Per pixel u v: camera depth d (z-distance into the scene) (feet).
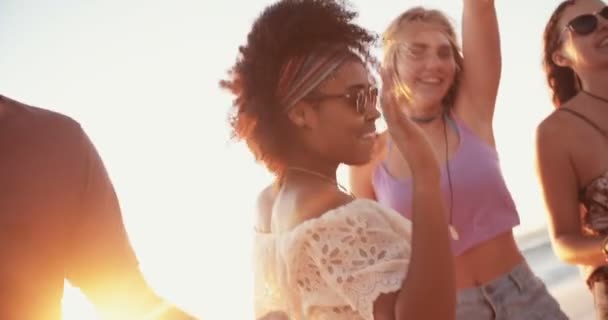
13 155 6.08
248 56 7.70
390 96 7.15
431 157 6.97
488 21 13.76
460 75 13.99
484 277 13.08
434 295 6.56
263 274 8.06
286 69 7.38
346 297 6.79
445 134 13.75
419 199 6.83
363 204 6.98
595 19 12.78
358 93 7.30
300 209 7.23
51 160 6.17
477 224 13.12
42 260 6.14
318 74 7.27
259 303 8.11
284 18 7.45
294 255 7.09
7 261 6.03
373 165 13.66
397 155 13.44
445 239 6.75
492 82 13.88
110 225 6.42
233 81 7.82
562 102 13.87
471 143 13.53
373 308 6.64
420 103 13.84
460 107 13.92
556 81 13.82
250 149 7.83
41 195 6.11
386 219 7.04
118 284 6.47
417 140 6.98
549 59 13.75
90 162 6.36
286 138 7.52
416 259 6.64
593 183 12.67
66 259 6.35
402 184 13.29
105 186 6.43
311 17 7.38
